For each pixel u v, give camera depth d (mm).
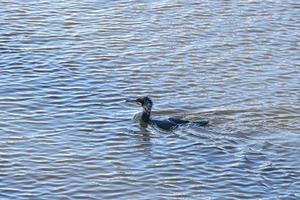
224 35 41000
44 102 34094
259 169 29719
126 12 42969
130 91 35438
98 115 33375
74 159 30109
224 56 38938
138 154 30656
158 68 37531
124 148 31047
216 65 38062
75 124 32594
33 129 32062
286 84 36625
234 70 37750
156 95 35281
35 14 42375
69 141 31344
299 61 38812
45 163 29734
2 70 36562
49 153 30422
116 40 40031
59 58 37938
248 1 44750
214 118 33406
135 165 29922
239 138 31797
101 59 38062
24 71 36594
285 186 28734
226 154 30656
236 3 44438
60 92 34969
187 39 40438
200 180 29000
